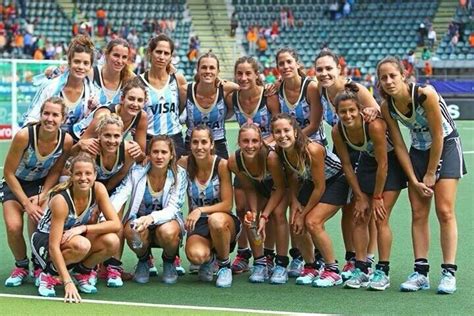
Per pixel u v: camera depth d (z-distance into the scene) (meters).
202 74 6.70
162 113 6.91
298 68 6.71
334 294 6.00
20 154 6.18
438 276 6.64
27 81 19.42
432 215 9.62
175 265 6.55
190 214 6.32
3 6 30.89
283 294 6.01
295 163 6.23
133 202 6.34
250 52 32.19
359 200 6.20
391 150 6.21
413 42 31.95
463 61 30.22
